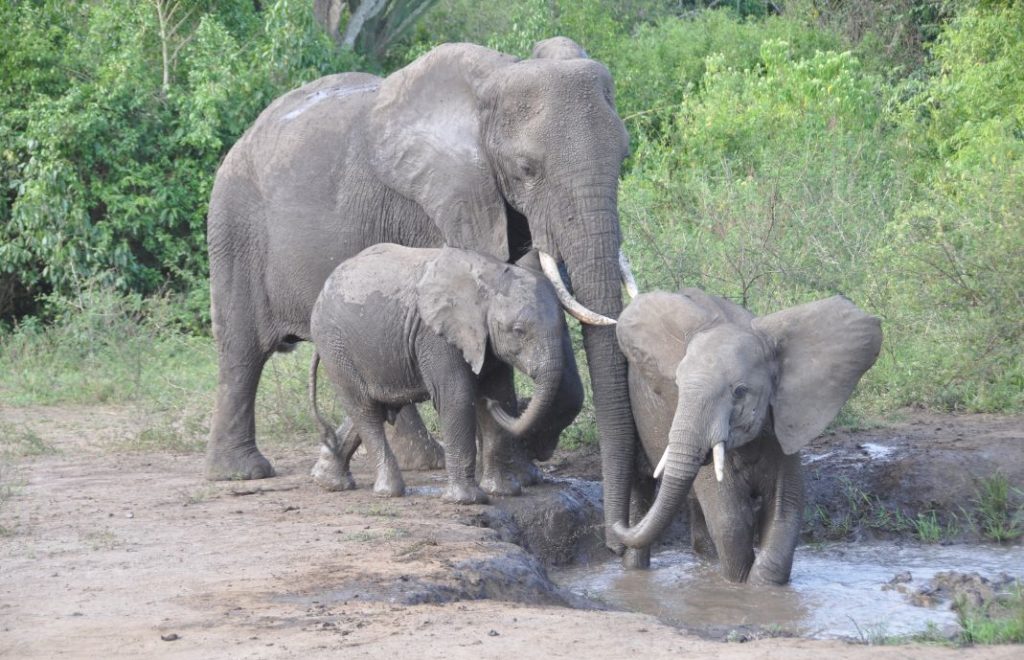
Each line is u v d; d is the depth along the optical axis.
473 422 11.56
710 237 17.30
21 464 14.85
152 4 27.02
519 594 9.52
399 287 11.59
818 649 7.46
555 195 11.08
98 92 25.12
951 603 9.93
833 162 19.84
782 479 10.60
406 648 7.36
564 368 11.05
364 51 31.09
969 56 24.61
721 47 31.86
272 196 13.02
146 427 16.92
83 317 23.09
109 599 8.58
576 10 31.48
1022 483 12.90
